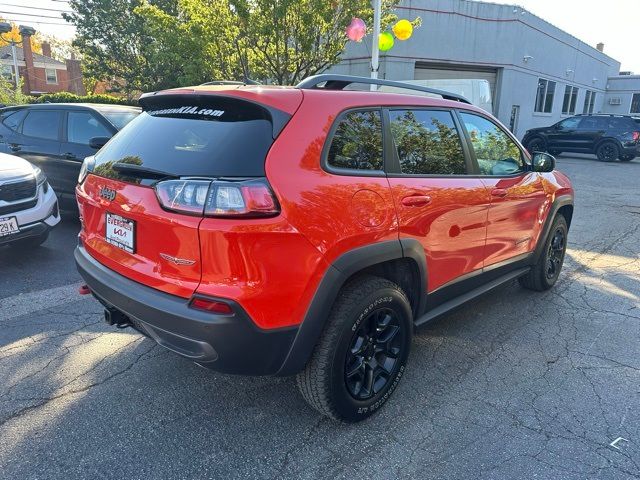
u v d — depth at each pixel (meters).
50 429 2.62
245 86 2.59
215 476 2.33
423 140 3.03
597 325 4.02
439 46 17.45
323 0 9.66
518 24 19.17
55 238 6.30
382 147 2.74
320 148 2.39
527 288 4.77
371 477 2.34
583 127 19.17
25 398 2.88
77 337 3.64
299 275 2.25
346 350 2.50
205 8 10.27
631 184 12.52
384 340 2.78
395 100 2.91
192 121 2.57
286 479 2.33
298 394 3.00
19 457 2.41
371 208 2.52
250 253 2.12
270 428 2.68
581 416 2.82
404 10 16.47
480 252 3.49
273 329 2.23
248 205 2.10
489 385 3.13
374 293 2.57
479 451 2.52
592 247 6.45
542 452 2.51
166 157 2.44
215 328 2.15
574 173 14.91
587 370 3.32
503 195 3.58
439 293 3.19
